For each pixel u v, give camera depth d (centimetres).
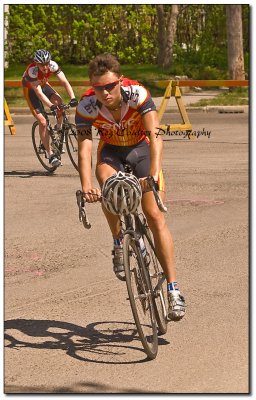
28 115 2206
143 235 548
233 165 1277
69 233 856
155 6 2820
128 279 489
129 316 594
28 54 2792
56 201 1023
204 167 1259
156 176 513
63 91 2408
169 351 518
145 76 2577
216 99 2227
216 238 819
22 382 471
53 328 569
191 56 2836
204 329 559
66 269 723
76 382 470
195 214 927
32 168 1293
